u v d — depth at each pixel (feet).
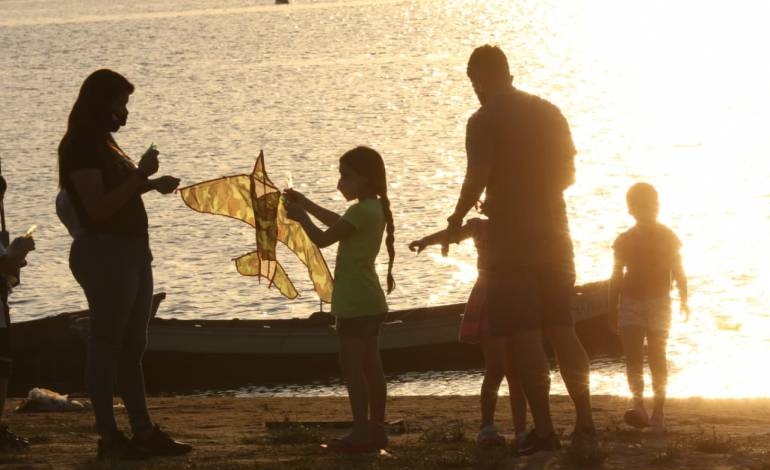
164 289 299.99
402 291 285.23
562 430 93.86
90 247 77.25
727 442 79.00
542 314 78.13
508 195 75.31
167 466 75.82
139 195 79.10
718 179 460.55
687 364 201.46
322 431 101.60
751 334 222.48
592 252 325.83
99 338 78.59
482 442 85.05
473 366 219.82
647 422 97.04
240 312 275.59
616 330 97.66
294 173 511.40
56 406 133.59
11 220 406.82
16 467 78.18
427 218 387.34
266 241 88.28
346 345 81.05
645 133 633.20
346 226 79.30
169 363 221.25
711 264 295.28
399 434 101.24
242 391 214.28
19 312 285.64
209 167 551.18
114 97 77.30
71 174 76.28
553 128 75.92
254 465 75.31
